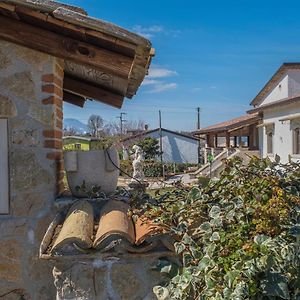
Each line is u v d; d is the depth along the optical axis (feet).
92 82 14.62
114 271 8.21
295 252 6.64
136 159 44.19
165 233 8.07
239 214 7.43
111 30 7.78
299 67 63.10
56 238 8.54
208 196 8.55
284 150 55.31
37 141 10.02
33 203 9.97
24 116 10.01
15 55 9.96
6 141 9.98
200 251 7.60
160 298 7.73
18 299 9.83
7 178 9.98
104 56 9.19
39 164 10.02
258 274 6.52
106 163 10.50
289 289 6.68
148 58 8.38
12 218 9.93
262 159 9.38
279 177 8.64
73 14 7.86
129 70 9.34
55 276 8.26
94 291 8.17
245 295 6.25
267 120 62.28
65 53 9.45
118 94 15.12
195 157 130.82
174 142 130.52
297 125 51.03
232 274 6.50
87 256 8.10
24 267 9.87
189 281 7.23
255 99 77.30
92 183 10.43
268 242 6.56
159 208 8.82
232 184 8.50
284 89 65.77
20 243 9.89
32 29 9.53
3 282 9.81
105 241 8.04
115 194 10.78
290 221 7.22
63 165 11.23
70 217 9.05
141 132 129.59
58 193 10.38
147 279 8.27
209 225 7.61
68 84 15.02
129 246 8.10
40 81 10.01
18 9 8.43
